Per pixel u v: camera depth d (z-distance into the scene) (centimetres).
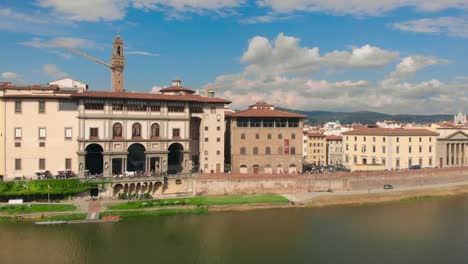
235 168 13212
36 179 10125
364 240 8450
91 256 7219
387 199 12475
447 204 12038
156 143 11575
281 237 8519
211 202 10825
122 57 17775
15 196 9762
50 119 10750
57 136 10800
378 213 10788
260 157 13388
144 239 8175
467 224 9756
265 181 12006
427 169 14250
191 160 12838
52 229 8575
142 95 11462
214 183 11619
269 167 13475
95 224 9006
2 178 10481
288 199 11556
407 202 12281
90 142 10812
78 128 10794
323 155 19462
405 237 8656
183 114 12000
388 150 15225
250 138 13325
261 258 7312
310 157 19300
